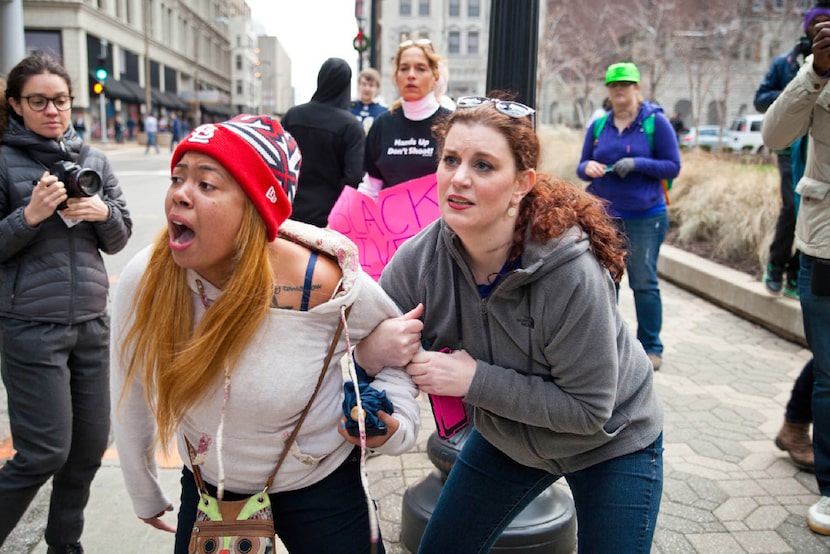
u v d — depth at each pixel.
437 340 1.89
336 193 4.25
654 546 2.75
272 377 1.50
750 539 2.82
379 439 1.58
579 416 1.69
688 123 43.00
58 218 2.35
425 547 2.03
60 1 38.44
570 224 1.66
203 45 79.56
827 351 2.91
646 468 1.83
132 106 50.66
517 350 1.76
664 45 28.31
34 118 2.33
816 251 2.81
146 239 9.58
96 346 2.47
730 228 7.92
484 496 1.98
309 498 1.67
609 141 4.76
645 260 4.79
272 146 1.47
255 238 1.45
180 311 1.52
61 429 2.31
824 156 2.82
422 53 3.51
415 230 3.30
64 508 2.53
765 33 28.50
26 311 2.28
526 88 2.72
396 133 3.69
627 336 1.87
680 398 4.39
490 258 1.72
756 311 6.14
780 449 3.52
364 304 1.64
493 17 2.73
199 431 1.60
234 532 1.55
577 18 33.84
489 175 1.57
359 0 14.08
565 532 2.56
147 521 1.90
